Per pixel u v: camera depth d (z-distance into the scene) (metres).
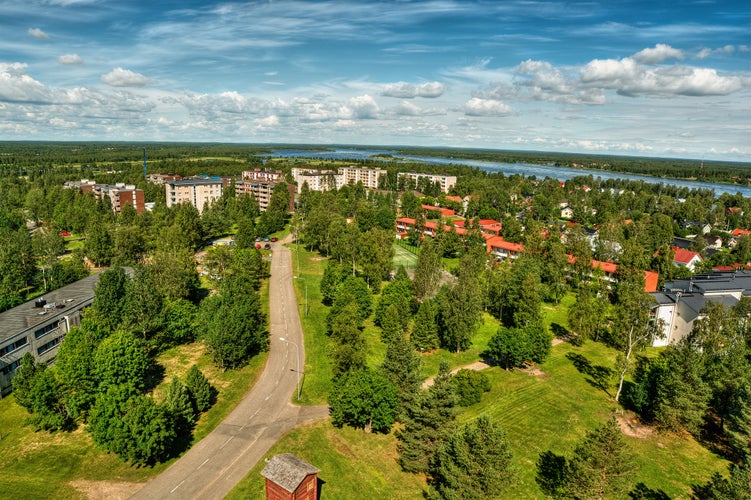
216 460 54.22
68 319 81.88
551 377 78.38
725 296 95.25
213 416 63.19
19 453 54.38
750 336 74.06
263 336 87.12
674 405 60.56
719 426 64.50
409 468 52.56
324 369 77.62
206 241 176.50
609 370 81.69
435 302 95.50
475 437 43.62
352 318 81.94
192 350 83.56
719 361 67.75
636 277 115.69
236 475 51.78
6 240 125.75
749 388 57.41
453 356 85.75
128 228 140.12
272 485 44.62
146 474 51.50
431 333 85.38
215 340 73.25
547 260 133.12
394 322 89.00
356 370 65.12
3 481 49.59
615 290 114.25
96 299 79.88
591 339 95.94
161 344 85.12
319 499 48.47
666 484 53.03
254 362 79.44
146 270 86.00
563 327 102.56
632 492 51.47
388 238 141.00
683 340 74.38
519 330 80.38
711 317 75.44
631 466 45.00
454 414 51.97
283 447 56.88
